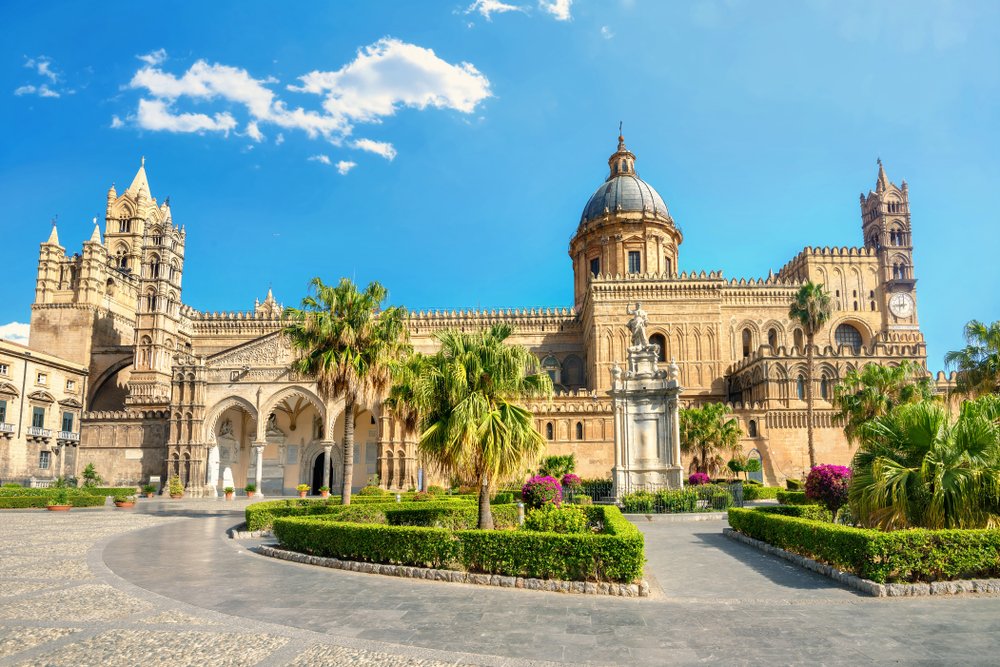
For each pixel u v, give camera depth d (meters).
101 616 12.95
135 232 110.50
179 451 70.06
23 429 73.62
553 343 90.06
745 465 60.56
